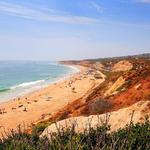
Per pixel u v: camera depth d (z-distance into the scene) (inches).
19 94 3489.2
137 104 551.5
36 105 2549.2
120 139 181.3
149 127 209.3
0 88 4146.2
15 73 7372.1
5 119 1978.3
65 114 1355.8
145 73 1624.0
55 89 3779.5
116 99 1226.0
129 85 1582.2
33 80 5531.5
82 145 163.5
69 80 5068.9
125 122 503.8
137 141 183.3
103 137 173.3
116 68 6053.2
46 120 1403.8
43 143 172.6
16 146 176.4
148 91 1172.5
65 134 187.2
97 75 5610.2
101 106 1132.5
